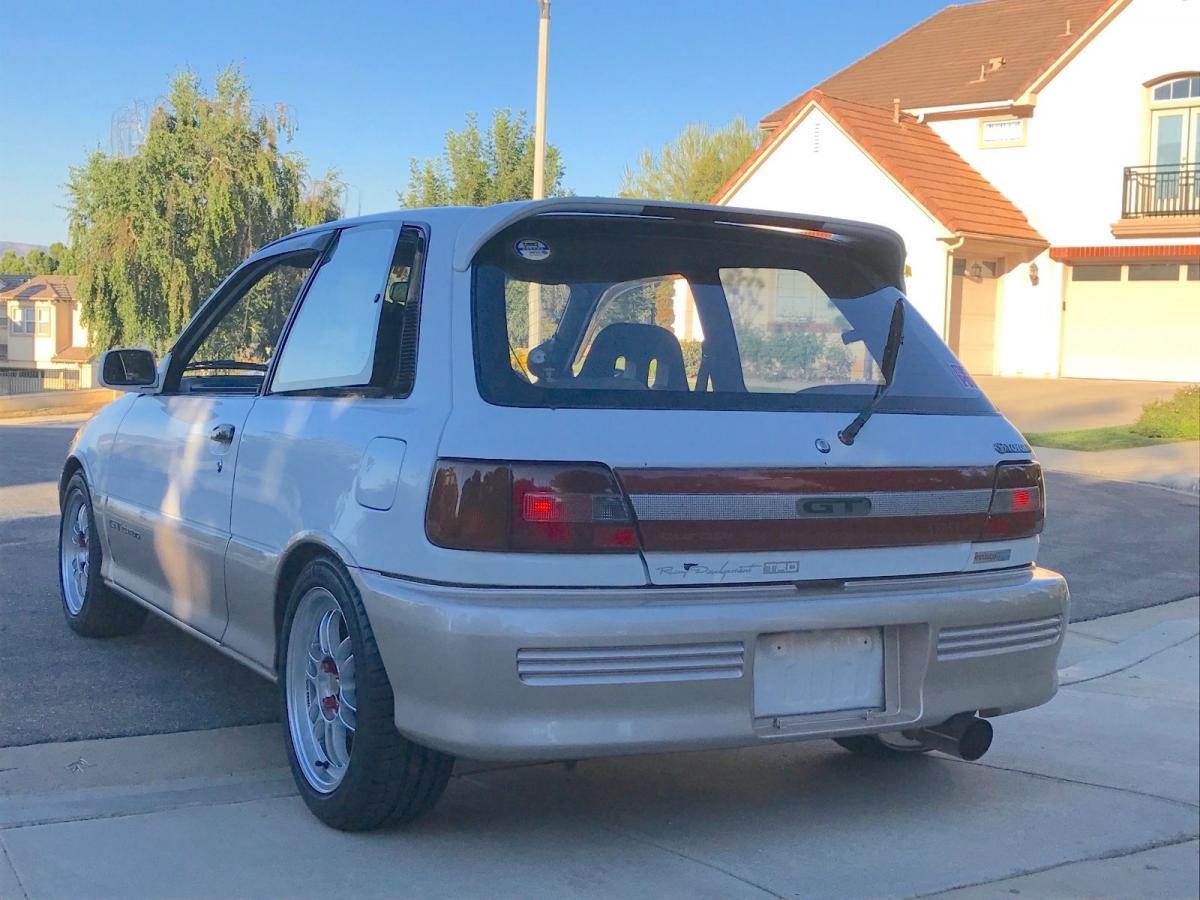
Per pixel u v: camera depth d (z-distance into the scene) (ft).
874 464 13.09
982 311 96.27
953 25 116.26
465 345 12.66
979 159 98.02
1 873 12.21
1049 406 75.82
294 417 14.55
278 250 17.07
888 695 13.28
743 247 14.70
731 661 12.23
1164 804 16.21
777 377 14.38
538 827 14.02
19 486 40.37
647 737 11.98
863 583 13.03
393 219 14.66
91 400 98.68
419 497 12.12
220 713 17.57
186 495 16.87
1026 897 13.08
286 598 14.53
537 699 11.71
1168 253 89.76
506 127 124.67
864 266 15.35
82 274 110.63
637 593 12.05
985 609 13.57
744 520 12.41
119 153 109.91
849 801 15.58
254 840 13.26
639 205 13.67
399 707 12.28
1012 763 17.69
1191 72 88.94
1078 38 92.53
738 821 14.61
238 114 111.14
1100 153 92.89
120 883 12.11
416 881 12.43
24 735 16.34
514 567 11.82
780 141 96.27
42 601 24.00
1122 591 29.89
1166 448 57.11
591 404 12.47
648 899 12.27
